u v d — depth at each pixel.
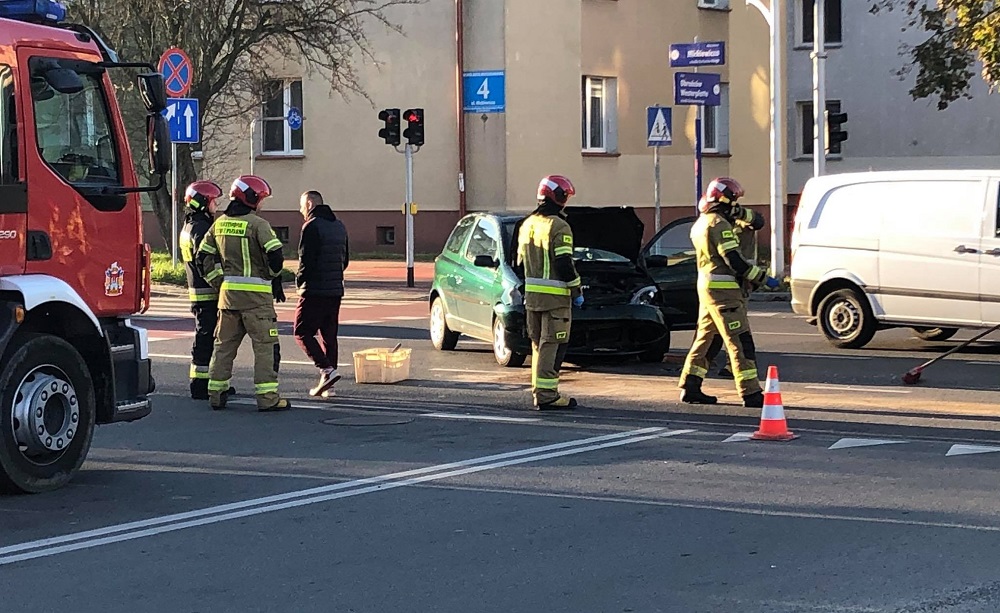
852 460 8.90
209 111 30.12
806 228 16.12
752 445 9.54
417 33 31.39
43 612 5.68
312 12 26.83
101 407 8.75
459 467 8.83
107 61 8.82
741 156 35.28
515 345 13.66
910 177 15.34
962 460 8.86
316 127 33.00
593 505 7.64
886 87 38.78
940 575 6.03
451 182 31.39
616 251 14.54
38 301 7.96
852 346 15.76
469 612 5.59
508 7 30.14
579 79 31.20
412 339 17.06
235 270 11.34
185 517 7.46
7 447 7.93
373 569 6.31
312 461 9.11
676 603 5.66
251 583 6.10
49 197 8.26
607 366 14.29
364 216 32.66
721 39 34.44
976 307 14.69
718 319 11.23
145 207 35.34
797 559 6.36
